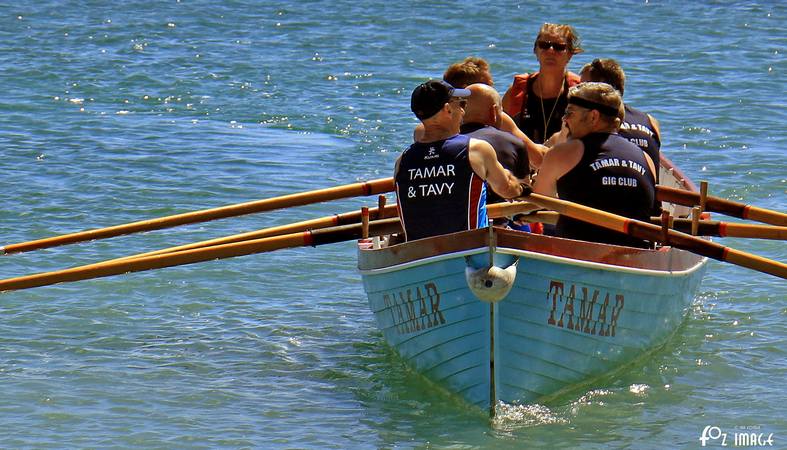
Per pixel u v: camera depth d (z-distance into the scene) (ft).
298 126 192.54
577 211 85.76
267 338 103.50
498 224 94.53
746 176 158.20
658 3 321.93
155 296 113.80
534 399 86.79
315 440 81.56
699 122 191.31
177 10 314.96
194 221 102.27
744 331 103.81
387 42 270.46
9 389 89.66
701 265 106.01
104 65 241.96
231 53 256.93
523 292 81.56
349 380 93.91
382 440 81.56
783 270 85.81
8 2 322.55
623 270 86.28
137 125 191.52
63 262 122.72
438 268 82.23
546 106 113.19
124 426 83.25
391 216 101.50
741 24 289.33
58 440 80.43
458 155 83.76
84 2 328.08
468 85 97.14
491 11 309.83
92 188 151.84
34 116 195.72
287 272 121.70
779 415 85.20
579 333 86.63
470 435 82.28
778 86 220.64
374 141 182.19
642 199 90.27
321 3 324.60
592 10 311.27
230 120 196.65
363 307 112.27
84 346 100.27
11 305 110.01
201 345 101.35
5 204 143.13
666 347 100.22
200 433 82.38
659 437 81.46
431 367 88.69
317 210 144.77
